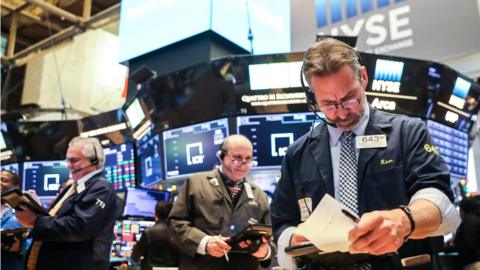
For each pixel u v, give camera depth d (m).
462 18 5.73
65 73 8.95
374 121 1.42
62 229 2.47
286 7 6.11
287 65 4.16
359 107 1.35
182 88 4.45
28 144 6.46
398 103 4.23
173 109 4.57
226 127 4.30
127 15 5.80
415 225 1.07
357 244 0.98
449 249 4.56
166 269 3.90
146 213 5.03
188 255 2.57
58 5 8.98
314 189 1.42
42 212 2.55
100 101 8.73
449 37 5.76
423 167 1.28
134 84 5.64
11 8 9.08
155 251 3.97
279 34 5.82
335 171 1.42
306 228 1.09
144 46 5.42
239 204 2.69
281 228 1.51
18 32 10.18
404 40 6.05
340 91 1.30
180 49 5.14
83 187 2.69
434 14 5.93
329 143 1.47
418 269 1.25
